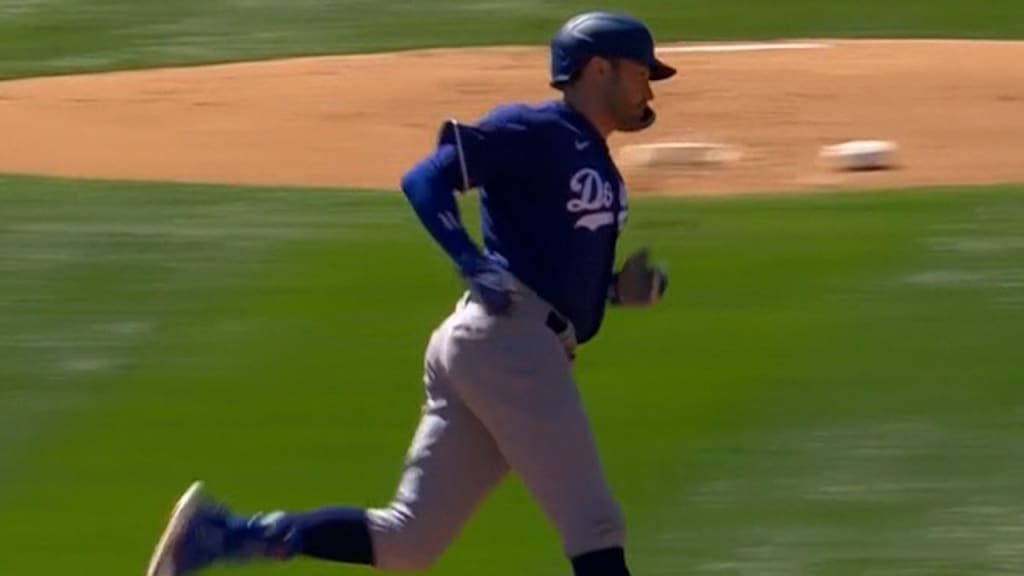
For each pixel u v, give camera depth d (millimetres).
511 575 25984
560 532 21594
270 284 40219
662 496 28359
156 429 32062
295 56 76188
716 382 33312
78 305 38688
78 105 64562
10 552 27016
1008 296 37531
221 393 33719
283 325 37375
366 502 28734
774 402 32156
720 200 48438
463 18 82188
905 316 36562
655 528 27250
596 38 21422
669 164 53656
